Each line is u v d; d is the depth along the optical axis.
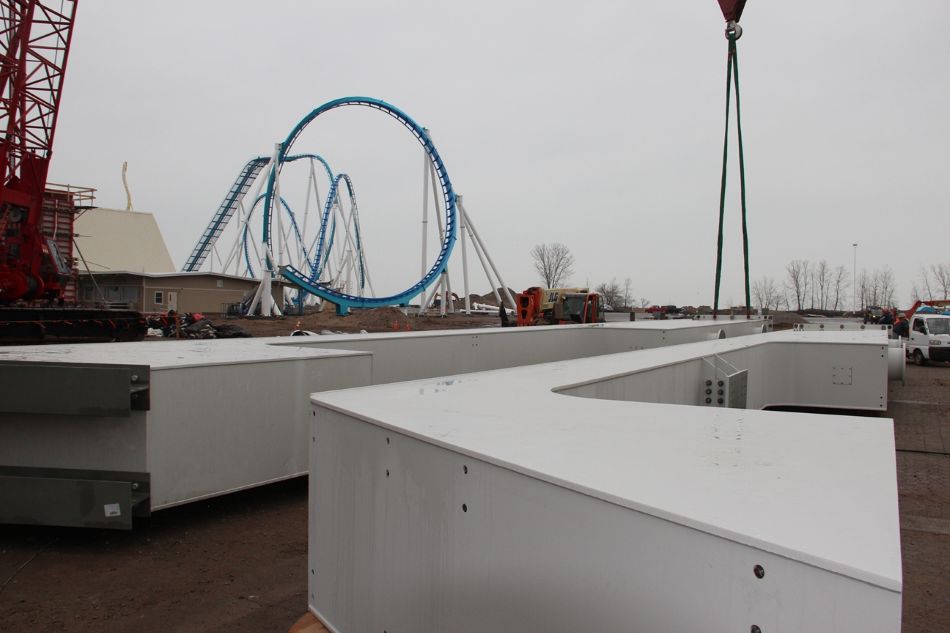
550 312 29.77
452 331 9.09
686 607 1.31
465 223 58.81
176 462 4.48
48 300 20.64
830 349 8.48
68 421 4.36
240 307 52.50
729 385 5.64
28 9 18.56
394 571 2.24
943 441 7.86
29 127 19.33
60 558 4.08
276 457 5.17
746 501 1.40
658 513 1.36
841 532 1.21
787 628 1.15
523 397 2.99
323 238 64.69
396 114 49.38
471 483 1.87
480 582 1.84
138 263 61.84
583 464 1.70
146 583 3.72
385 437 2.31
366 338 7.52
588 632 1.52
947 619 3.40
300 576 3.83
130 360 4.63
